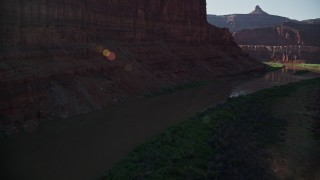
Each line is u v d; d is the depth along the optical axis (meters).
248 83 79.38
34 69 36.94
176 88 62.88
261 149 27.64
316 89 61.66
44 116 34.44
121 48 60.62
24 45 38.72
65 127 32.84
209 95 58.88
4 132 29.30
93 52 50.34
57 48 43.59
